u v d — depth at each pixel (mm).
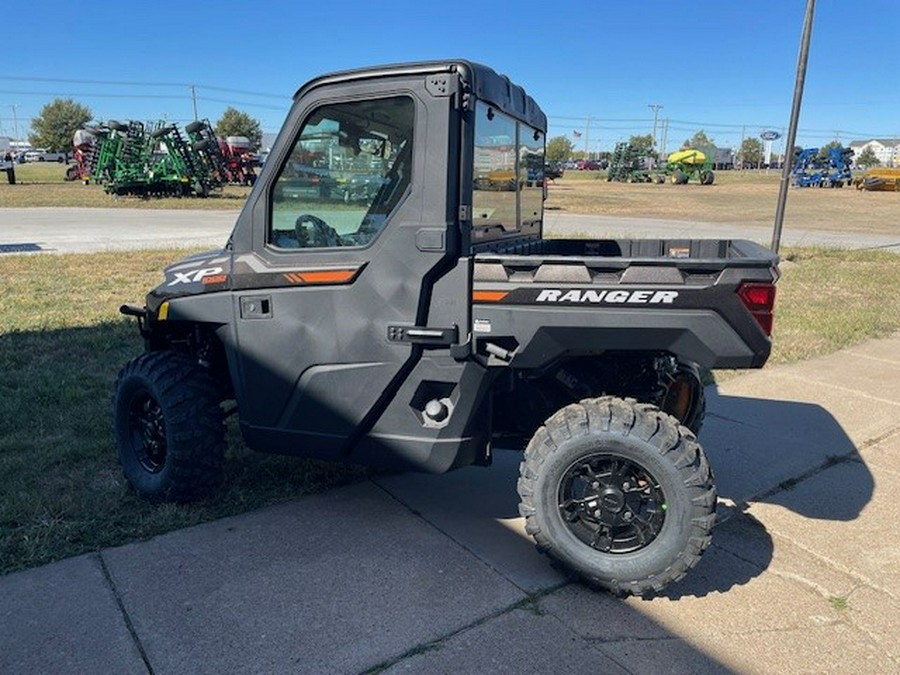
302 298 3225
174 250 14344
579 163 94750
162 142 30109
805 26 10320
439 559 3248
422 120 2883
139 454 3895
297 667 2543
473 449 3213
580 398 3395
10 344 6832
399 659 2592
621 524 2949
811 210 30703
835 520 3770
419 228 2945
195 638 2684
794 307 9508
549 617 2846
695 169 56375
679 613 2900
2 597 2906
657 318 2828
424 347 3074
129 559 3207
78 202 27797
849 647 2717
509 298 2934
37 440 4523
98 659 2566
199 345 4031
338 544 3367
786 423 5238
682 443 2803
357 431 3270
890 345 7652
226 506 3713
